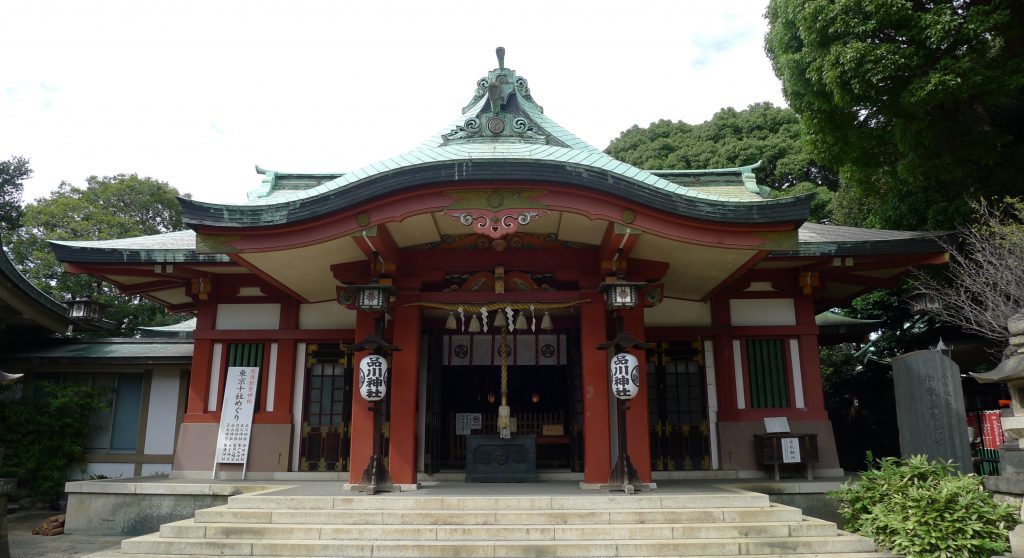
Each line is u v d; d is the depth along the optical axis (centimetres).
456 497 782
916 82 1055
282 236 890
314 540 702
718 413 1171
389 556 672
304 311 1237
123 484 1045
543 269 1020
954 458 873
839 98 1145
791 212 870
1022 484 708
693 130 2586
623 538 707
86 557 686
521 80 1129
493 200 866
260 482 1090
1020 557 635
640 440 970
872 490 817
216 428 1183
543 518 737
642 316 1016
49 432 1360
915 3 1162
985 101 1092
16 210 2403
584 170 850
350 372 1210
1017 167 1173
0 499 768
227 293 1242
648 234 894
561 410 1488
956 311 1245
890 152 1286
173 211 2655
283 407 1190
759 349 1199
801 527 727
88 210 2422
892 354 1630
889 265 1124
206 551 689
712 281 1104
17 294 1315
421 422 1152
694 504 789
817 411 1151
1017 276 1020
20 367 1438
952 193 1246
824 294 1373
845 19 1114
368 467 887
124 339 1539
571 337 1193
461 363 1252
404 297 1011
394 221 866
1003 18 1023
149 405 1438
